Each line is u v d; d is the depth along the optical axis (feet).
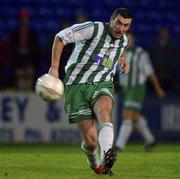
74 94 72.08
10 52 172.14
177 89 173.47
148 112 164.76
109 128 67.92
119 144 134.82
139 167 87.10
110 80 73.31
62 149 135.95
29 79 166.30
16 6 208.64
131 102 135.44
